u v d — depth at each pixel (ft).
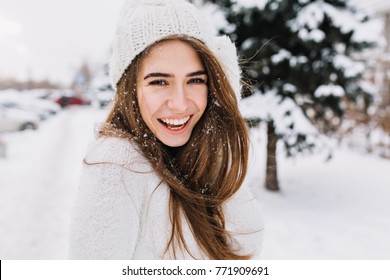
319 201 19.29
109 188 2.68
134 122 3.21
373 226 15.52
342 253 12.72
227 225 3.87
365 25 16.72
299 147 18.17
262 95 17.13
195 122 3.37
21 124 47.78
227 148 3.62
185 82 3.19
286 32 16.29
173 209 3.07
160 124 3.20
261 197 19.29
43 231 13.99
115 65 3.33
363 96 18.90
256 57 15.92
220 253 3.50
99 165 2.76
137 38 3.05
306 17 15.55
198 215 3.25
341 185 22.57
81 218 2.65
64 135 44.75
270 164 18.25
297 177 24.57
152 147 3.13
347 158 30.71
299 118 16.84
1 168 25.93
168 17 3.06
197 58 3.17
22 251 12.17
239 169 3.65
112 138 2.98
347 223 15.85
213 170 3.63
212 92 3.41
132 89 3.22
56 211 16.42
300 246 13.29
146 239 3.03
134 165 2.89
